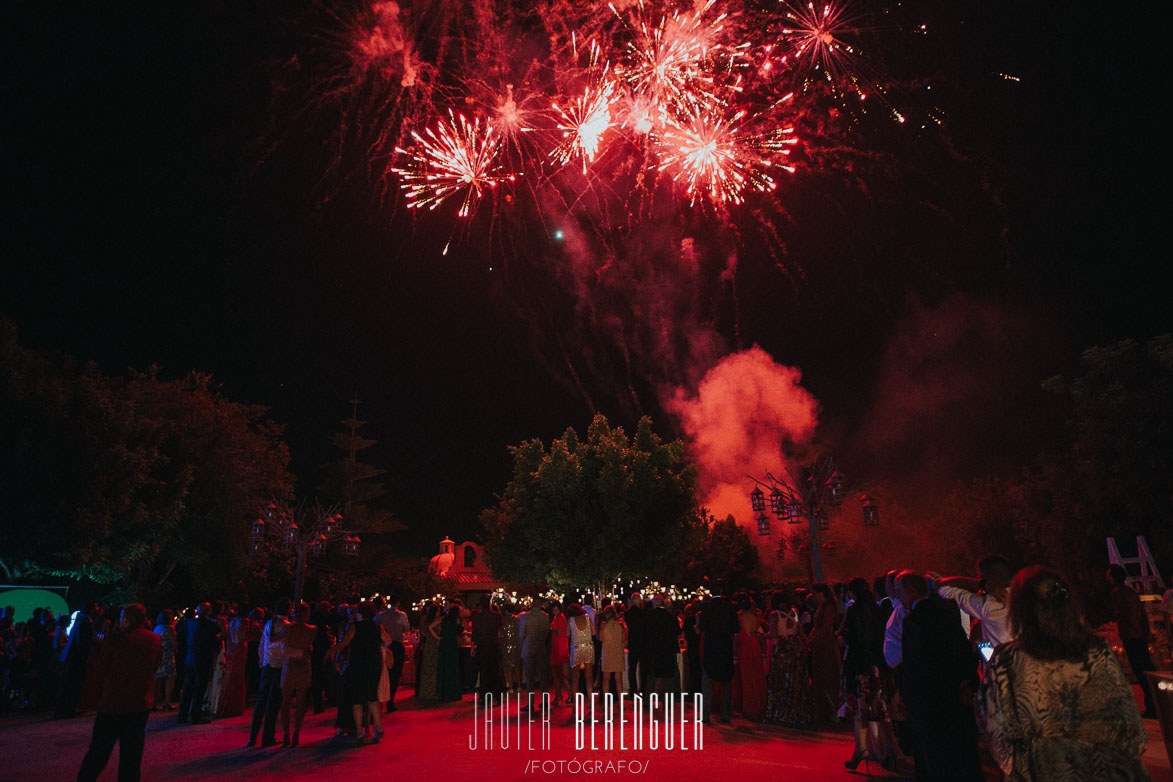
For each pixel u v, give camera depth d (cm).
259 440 2941
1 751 906
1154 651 1137
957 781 460
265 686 916
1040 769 285
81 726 1165
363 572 4262
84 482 1938
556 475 2712
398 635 1269
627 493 2675
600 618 1241
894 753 695
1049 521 2361
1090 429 2170
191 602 2778
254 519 2712
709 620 1025
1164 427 2020
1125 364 2141
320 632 1297
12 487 1859
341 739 941
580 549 2677
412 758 791
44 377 2058
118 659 605
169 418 2509
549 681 1163
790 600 1056
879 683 696
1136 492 2091
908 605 521
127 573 2245
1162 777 592
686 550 2812
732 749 809
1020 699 293
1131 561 1548
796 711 976
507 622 1361
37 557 1931
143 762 806
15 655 1412
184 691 1152
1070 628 295
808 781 650
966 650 483
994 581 496
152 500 2242
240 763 790
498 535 2884
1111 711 286
